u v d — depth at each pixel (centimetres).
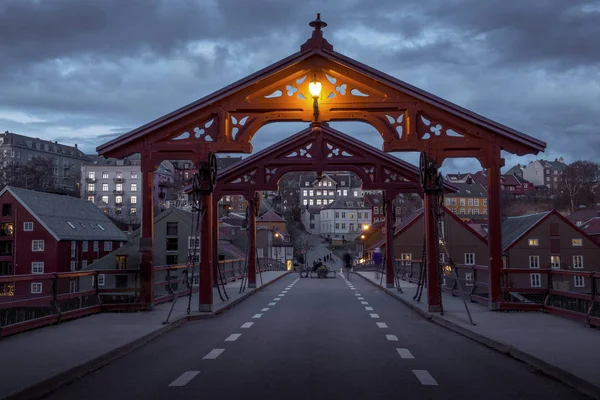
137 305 1681
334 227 16125
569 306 1555
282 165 2742
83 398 722
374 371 880
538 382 809
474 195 16800
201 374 856
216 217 2723
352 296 2523
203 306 1709
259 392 741
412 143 1688
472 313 1619
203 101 1692
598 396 709
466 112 1683
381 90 1694
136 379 828
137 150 1717
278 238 12031
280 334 1298
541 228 6681
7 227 7512
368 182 2697
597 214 9675
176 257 7175
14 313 1273
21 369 824
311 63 1694
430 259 1705
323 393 737
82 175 14525
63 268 7575
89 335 1181
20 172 16088
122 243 9188
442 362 959
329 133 2706
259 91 1702
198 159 1698
